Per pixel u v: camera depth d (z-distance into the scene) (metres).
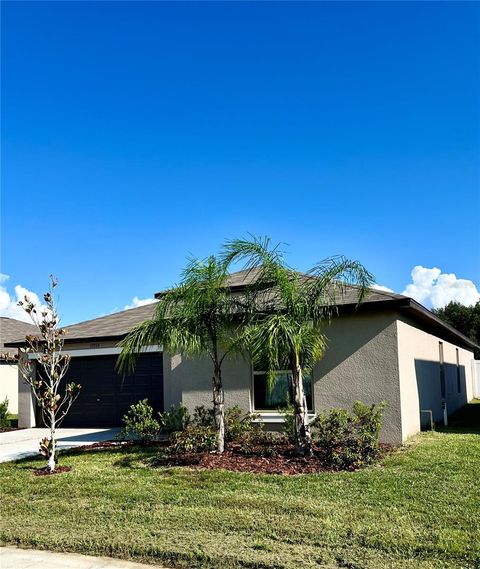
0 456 11.76
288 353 9.55
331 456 8.92
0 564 5.20
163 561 5.17
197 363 12.99
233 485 7.80
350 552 5.08
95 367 17.19
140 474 8.82
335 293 10.13
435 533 5.45
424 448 10.21
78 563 5.20
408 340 12.20
